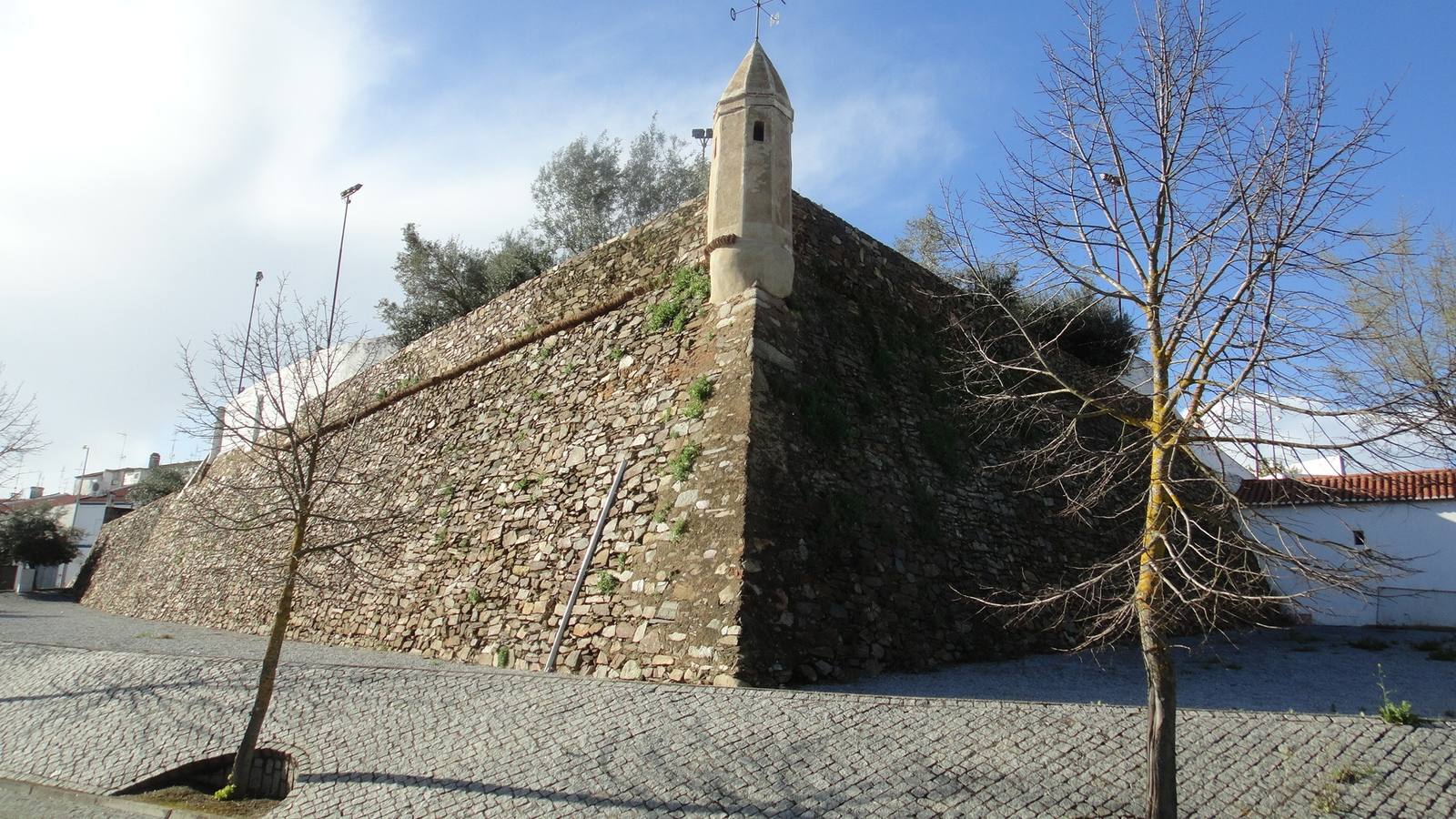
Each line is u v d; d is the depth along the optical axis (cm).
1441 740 614
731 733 711
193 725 891
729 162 1302
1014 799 583
